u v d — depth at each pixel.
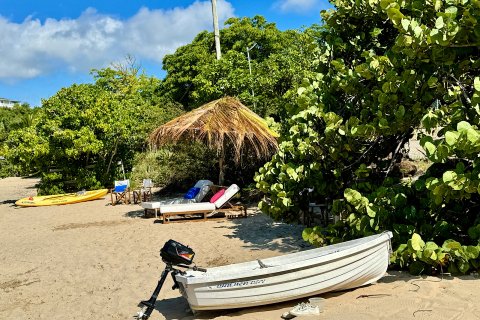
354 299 6.46
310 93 9.19
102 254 11.26
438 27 6.23
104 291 8.40
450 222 7.73
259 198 17.53
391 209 7.72
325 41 9.90
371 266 6.76
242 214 14.84
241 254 10.15
